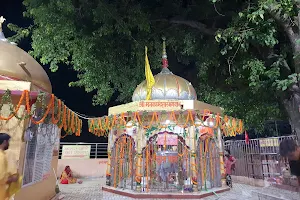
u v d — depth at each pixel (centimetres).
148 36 1573
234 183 1416
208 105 1242
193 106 1156
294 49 938
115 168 1223
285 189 588
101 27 1366
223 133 1402
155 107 1156
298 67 911
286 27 956
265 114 1240
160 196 1030
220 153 1248
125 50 1603
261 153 1220
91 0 1415
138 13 1398
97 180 1677
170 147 1176
